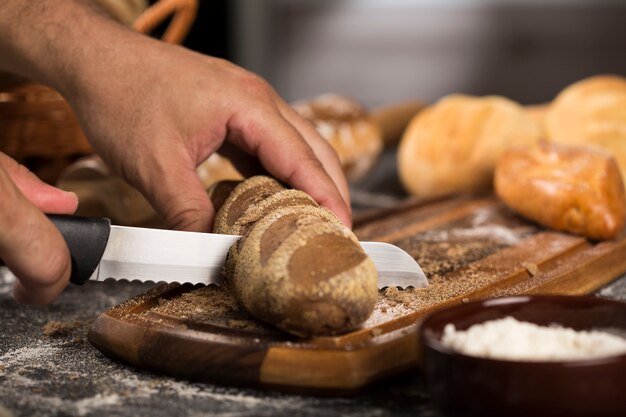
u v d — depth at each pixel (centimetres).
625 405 65
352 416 72
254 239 77
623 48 202
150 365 77
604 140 120
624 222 100
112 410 73
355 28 222
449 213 111
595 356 67
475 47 213
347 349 74
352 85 225
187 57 92
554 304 72
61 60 93
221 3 221
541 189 101
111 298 95
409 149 125
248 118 89
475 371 65
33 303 80
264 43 228
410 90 220
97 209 108
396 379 75
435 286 86
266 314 75
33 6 95
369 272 74
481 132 120
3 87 107
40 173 112
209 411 72
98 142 93
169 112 90
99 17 95
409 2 217
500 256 95
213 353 75
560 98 133
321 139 93
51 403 74
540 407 65
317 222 76
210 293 85
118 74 91
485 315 72
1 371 79
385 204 125
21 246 75
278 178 89
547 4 206
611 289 93
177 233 81
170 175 89
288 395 74
